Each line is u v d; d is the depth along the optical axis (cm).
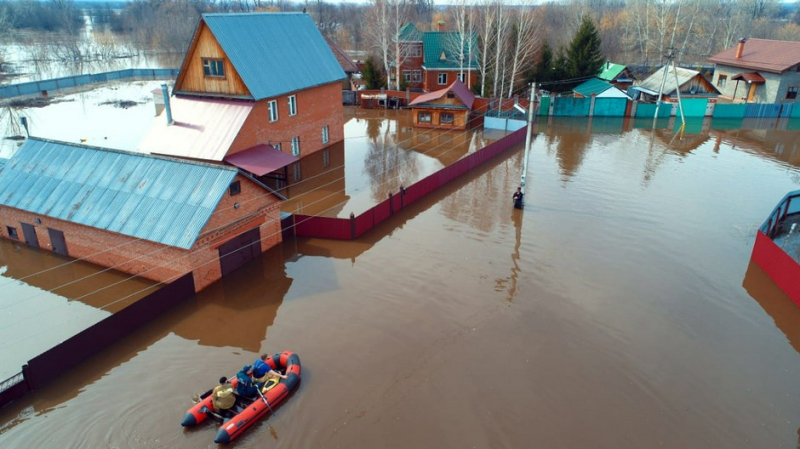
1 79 7981
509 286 2286
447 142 4628
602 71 6894
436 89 6500
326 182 3522
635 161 4084
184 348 1862
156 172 2361
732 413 1594
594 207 3153
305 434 1490
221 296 2189
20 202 2477
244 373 1603
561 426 1538
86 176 2470
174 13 12544
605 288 2270
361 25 11438
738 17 9506
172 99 3609
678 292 2247
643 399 1645
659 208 3134
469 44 5950
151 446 1434
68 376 1709
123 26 15025
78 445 1439
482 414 1579
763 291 2255
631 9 10306
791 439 1498
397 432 1505
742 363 1816
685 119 5603
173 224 2162
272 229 2597
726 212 3075
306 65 3997
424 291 2242
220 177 2252
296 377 1669
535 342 1912
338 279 2336
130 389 1655
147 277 2277
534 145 4562
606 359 1825
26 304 2091
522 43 6050
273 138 3634
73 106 5656
